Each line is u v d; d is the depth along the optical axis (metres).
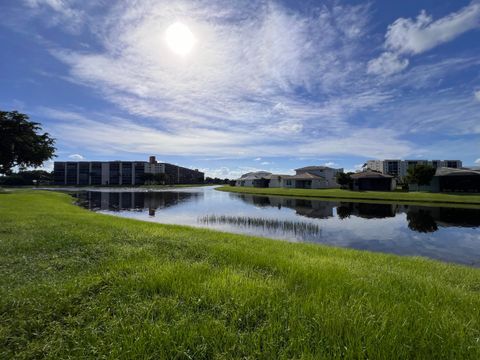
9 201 20.09
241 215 22.72
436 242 12.62
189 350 2.37
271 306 3.11
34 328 2.74
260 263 5.11
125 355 2.27
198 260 5.30
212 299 3.26
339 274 4.48
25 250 5.84
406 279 4.59
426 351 2.35
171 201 37.22
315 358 2.23
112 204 32.59
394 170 85.81
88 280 3.88
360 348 2.31
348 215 21.81
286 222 18.31
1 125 35.50
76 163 111.25
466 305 3.54
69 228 8.77
